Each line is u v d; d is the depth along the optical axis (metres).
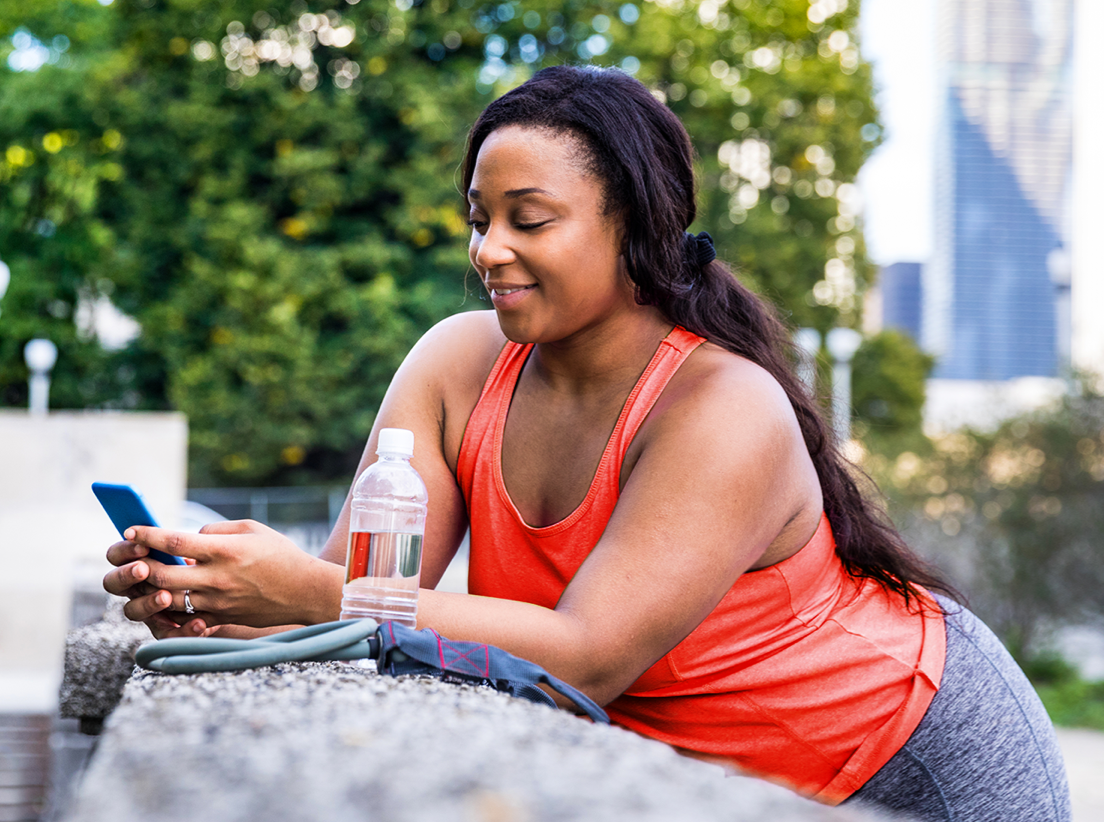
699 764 0.81
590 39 17.72
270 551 1.25
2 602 9.12
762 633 1.54
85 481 10.74
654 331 1.58
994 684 1.67
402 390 1.71
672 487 1.37
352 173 17.52
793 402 1.68
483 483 1.61
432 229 17.80
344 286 17.20
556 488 1.57
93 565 3.12
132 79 18.48
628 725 1.58
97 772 0.71
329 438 17.50
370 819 0.58
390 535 1.35
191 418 17.20
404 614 1.24
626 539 1.35
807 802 0.72
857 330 18.77
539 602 1.58
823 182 18.42
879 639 1.60
